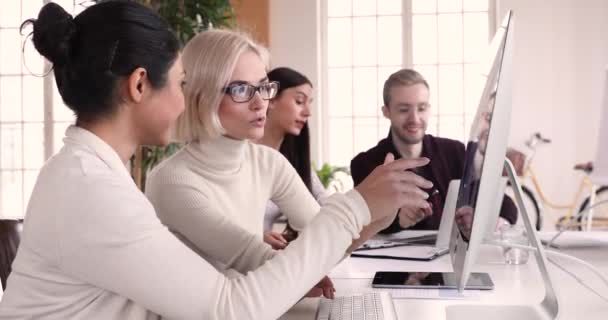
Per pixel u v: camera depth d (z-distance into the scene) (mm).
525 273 1729
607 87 3627
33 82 6746
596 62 6141
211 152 1602
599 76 6141
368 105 6684
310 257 1043
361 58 6680
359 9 6672
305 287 1039
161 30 1033
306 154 3018
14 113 6777
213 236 1519
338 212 1084
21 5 6730
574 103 6184
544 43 6203
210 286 961
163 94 1038
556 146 6215
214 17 5074
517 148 6262
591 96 6156
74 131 1007
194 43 1571
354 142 6695
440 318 1260
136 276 917
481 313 1253
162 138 1069
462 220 1277
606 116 3641
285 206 1911
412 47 6605
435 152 2830
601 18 6121
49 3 1019
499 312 1258
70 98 1014
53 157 1000
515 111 6262
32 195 984
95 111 1009
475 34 6523
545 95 6215
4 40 6750
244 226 1692
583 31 6152
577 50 6164
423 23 6594
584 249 2090
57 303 962
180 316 950
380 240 2307
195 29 4918
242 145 1645
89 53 994
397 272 1735
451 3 6547
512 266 1842
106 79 995
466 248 1151
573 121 6191
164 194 1550
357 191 1115
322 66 6672
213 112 1545
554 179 6227
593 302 1348
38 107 6758
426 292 1507
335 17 6703
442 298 1443
